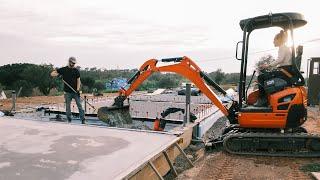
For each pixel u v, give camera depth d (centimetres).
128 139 567
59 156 455
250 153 691
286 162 642
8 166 409
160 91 2853
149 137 587
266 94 722
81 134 604
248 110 700
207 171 602
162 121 852
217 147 765
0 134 596
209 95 799
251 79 788
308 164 625
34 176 374
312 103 1509
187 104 896
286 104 677
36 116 1105
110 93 2608
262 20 702
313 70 1498
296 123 680
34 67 2900
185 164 664
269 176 567
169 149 561
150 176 477
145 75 879
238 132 736
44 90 2808
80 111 885
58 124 712
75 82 871
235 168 615
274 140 684
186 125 875
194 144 855
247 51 728
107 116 863
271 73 696
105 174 382
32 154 463
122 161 433
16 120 758
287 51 696
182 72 827
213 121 1220
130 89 905
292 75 688
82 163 423
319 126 992
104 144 527
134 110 1388
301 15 686
